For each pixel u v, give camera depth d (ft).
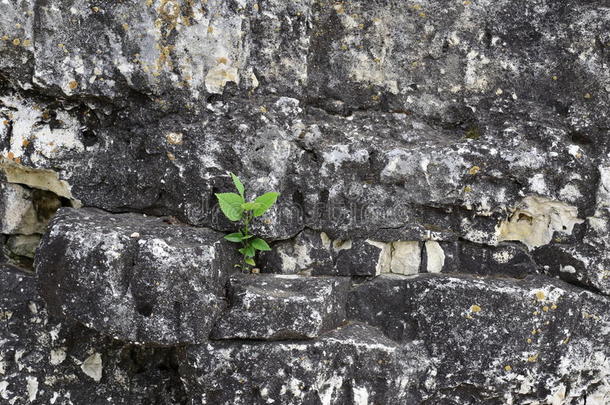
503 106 8.40
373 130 8.48
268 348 7.29
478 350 8.05
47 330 7.98
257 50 8.10
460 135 8.57
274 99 8.17
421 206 8.26
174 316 7.06
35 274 7.46
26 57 7.38
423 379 8.20
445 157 8.02
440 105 8.52
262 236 7.95
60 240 7.12
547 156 8.06
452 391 8.34
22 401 8.07
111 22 7.52
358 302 8.34
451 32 8.32
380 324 8.34
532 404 8.32
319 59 8.45
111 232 7.06
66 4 7.38
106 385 8.21
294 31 8.11
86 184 8.11
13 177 8.13
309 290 7.55
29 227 8.43
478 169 8.04
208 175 7.89
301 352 7.34
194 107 7.90
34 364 8.04
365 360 7.65
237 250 8.06
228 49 7.86
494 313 7.99
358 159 8.07
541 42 8.27
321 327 7.43
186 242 7.26
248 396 7.41
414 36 8.34
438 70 8.45
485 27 8.31
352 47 8.39
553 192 8.14
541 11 8.21
